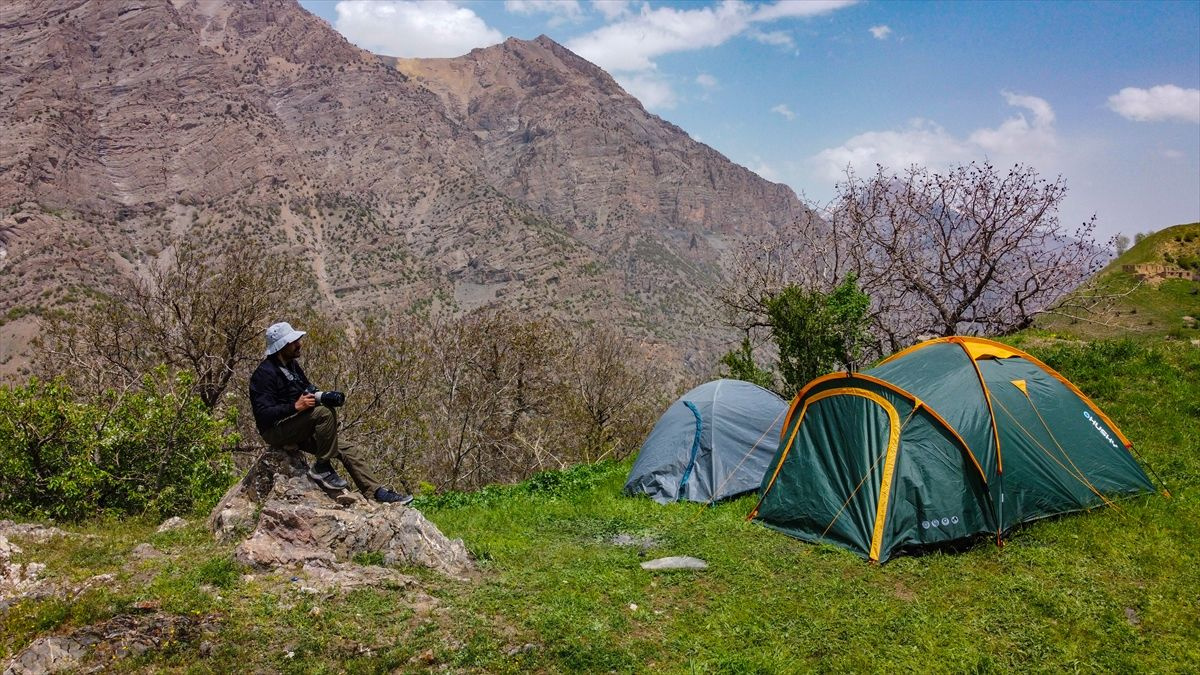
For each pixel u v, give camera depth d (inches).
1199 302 901.2
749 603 325.1
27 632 259.3
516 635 286.4
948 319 847.7
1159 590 316.8
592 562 373.4
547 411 1457.9
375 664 260.4
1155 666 265.4
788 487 435.2
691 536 418.3
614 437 1428.4
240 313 1074.7
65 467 570.6
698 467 527.5
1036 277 809.5
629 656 274.2
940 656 278.7
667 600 331.0
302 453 374.0
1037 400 423.5
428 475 1396.4
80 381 958.4
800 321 731.4
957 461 392.2
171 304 1034.7
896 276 868.0
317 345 1169.4
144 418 615.2
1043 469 401.7
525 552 390.6
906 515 382.9
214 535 365.4
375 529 345.4
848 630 298.4
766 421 547.2
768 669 270.1
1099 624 295.0
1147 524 379.6
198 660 257.0
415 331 1395.2
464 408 1417.3
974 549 375.6
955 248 856.9
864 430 413.1
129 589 298.5
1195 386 544.7
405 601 307.4
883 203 873.5
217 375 1073.5
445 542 360.2
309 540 337.4
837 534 398.0
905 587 343.6
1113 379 574.2
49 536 377.4
